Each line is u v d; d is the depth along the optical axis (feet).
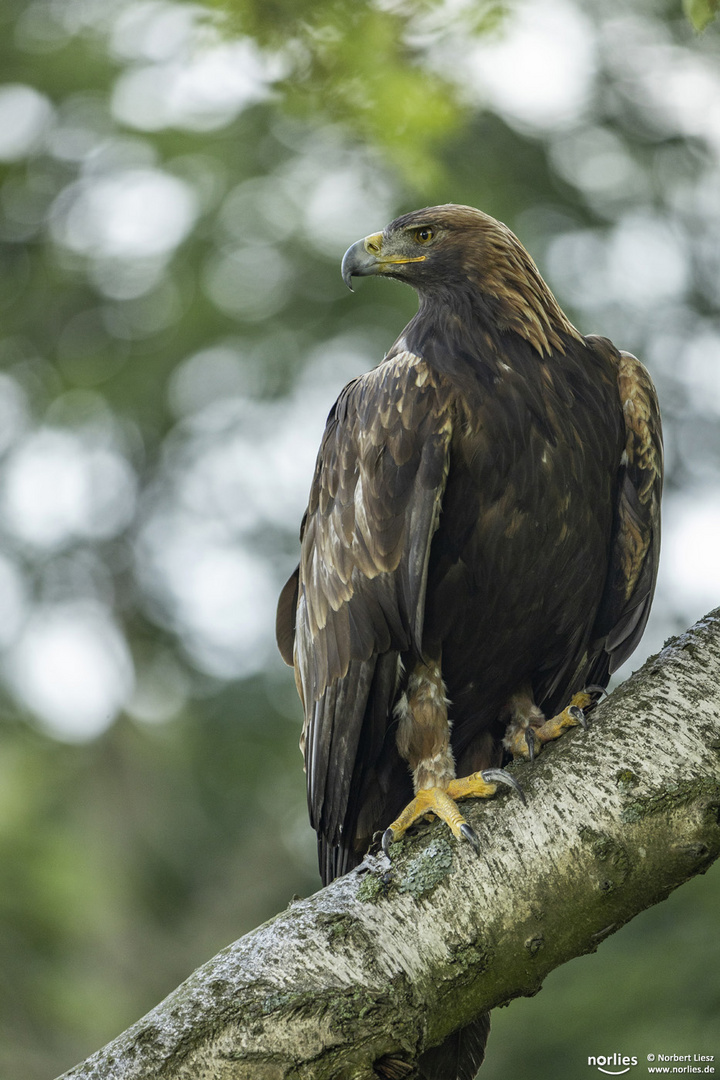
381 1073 14.17
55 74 69.51
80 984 57.16
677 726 15.44
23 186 73.05
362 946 14.73
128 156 72.38
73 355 76.69
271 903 77.00
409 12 27.58
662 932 40.75
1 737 73.72
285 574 74.43
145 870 78.13
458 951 14.90
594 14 68.74
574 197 72.33
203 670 75.82
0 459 78.43
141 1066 13.92
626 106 73.46
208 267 73.00
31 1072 51.85
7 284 75.82
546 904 15.12
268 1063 13.91
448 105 29.01
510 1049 40.29
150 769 80.64
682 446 69.97
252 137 71.00
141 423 76.54
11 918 54.54
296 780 71.10
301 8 27.20
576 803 15.38
